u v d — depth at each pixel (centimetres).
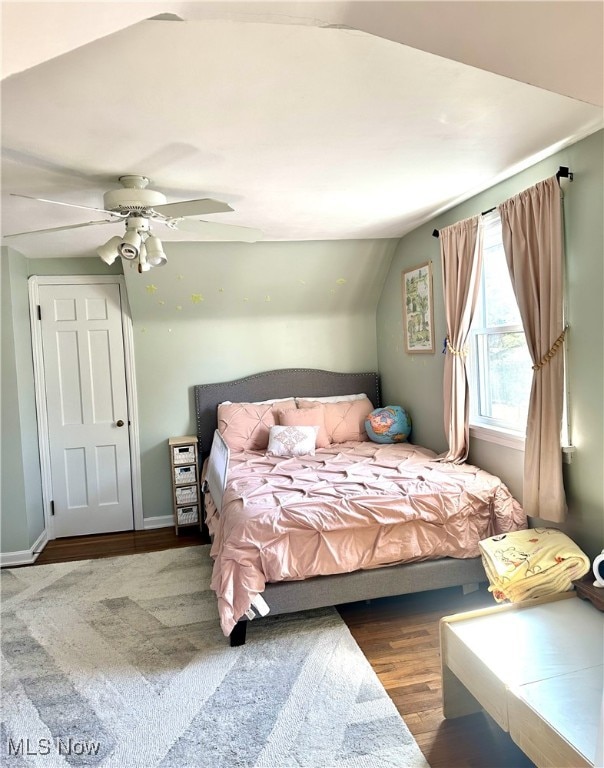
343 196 309
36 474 429
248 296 461
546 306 261
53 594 334
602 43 102
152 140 210
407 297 432
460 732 205
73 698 230
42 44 91
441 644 211
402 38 110
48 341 440
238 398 471
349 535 273
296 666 247
